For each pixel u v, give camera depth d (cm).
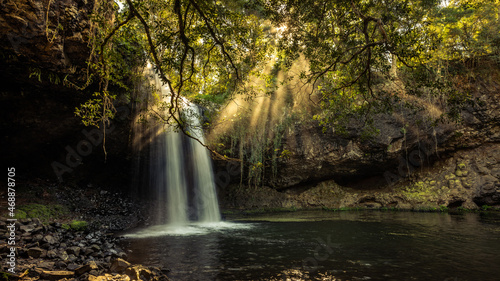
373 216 1555
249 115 1847
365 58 795
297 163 1980
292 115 1920
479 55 1791
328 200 2031
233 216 1731
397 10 704
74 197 1381
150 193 1711
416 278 572
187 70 766
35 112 1135
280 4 753
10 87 956
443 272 604
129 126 1445
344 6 712
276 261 703
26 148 1273
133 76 1152
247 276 591
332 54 778
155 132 1581
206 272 618
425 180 1947
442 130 1839
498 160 1797
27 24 644
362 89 819
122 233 1120
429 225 1204
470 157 1886
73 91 1016
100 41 735
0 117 1099
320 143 1934
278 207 1988
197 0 487
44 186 1328
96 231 1053
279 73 1831
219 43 555
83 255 673
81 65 832
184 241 955
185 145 1741
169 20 682
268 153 1958
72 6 729
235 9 700
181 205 1673
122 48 1053
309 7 746
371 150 1898
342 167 2014
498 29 1680
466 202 1772
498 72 1850
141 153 1606
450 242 880
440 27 1566
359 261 696
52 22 690
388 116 1841
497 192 1745
